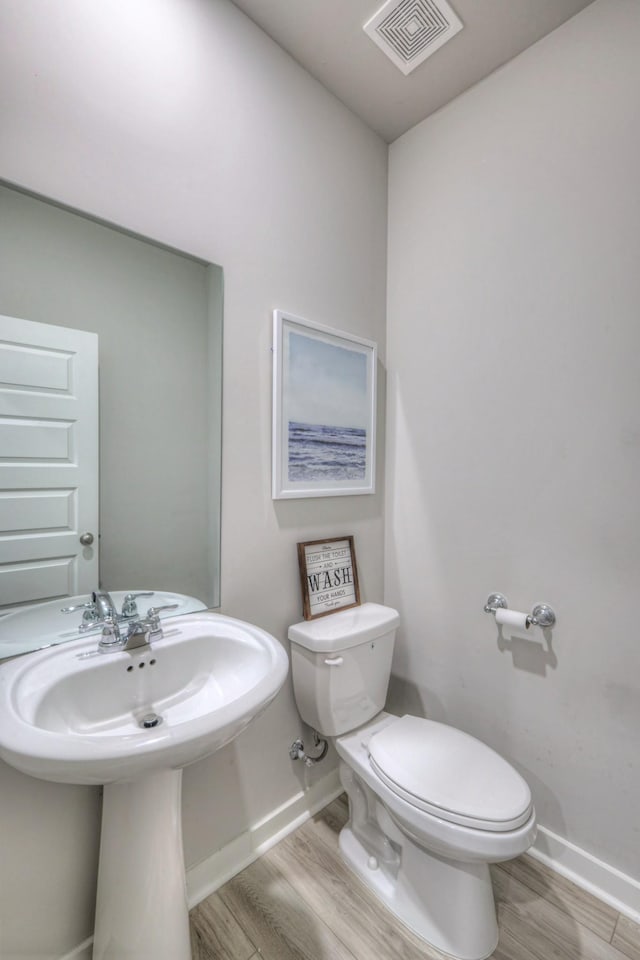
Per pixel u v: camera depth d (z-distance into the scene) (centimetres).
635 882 119
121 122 107
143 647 103
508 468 146
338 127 160
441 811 101
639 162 117
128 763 67
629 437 121
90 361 106
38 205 97
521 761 144
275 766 143
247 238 134
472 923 107
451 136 160
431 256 168
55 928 96
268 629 142
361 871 128
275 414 140
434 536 168
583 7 125
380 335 181
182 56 117
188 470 124
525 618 135
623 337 121
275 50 139
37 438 100
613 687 124
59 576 103
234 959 106
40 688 85
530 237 139
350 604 164
